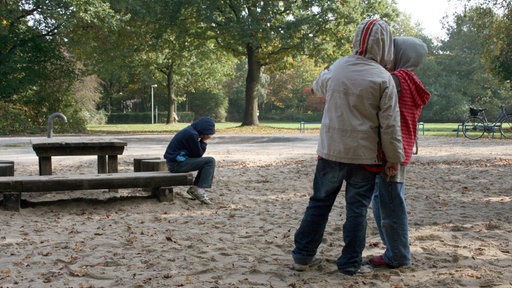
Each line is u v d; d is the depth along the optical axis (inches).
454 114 2507.4
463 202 290.0
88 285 147.9
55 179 257.8
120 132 1250.6
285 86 2982.3
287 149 712.4
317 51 1255.5
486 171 444.8
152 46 1282.0
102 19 1124.5
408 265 160.9
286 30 1207.6
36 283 149.4
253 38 1214.3
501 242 195.5
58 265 168.1
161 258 176.6
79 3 1073.5
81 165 489.7
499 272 156.5
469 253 179.9
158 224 235.3
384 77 143.1
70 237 207.8
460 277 151.4
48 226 229.1
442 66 2581.2
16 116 1210.0
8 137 1033.5
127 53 1258.0
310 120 2837.1
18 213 254.1
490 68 1224.2
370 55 147.8
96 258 176.9
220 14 1269.7
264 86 2992.1
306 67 2933.1
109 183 264.1
